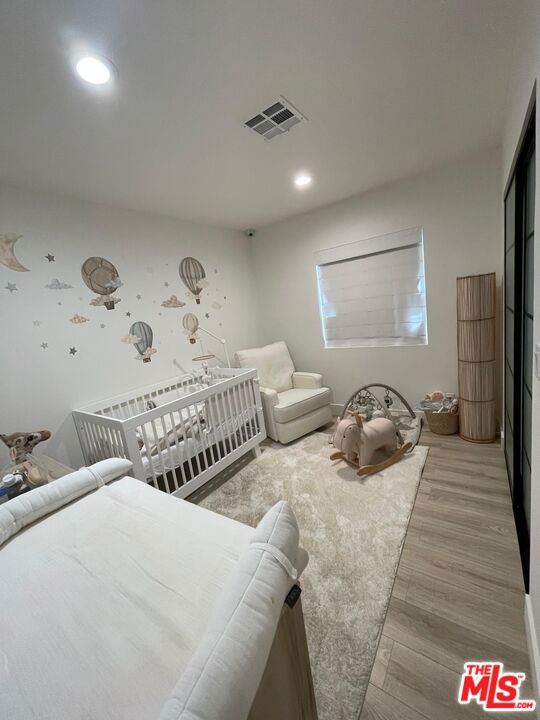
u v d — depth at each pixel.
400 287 2.97
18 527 1.05
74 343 2.28
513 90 1.39
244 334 3.78
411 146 2.13
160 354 2.87
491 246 2.46
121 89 1.28
